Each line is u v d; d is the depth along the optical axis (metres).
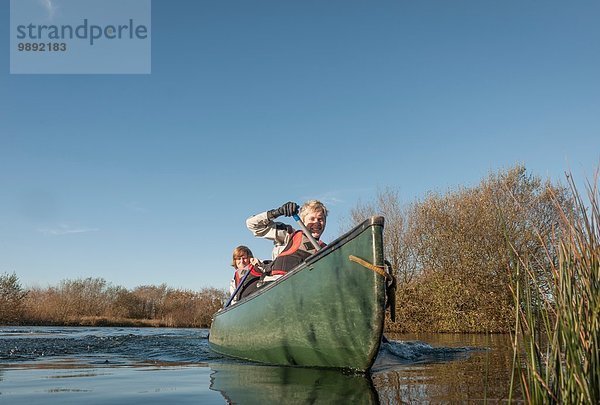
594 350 1.67
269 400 2.30
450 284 15.73
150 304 32.28
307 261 3.62
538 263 2.01
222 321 5.45
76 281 31.00
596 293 1.71
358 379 3.03
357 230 3.22
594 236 1.79
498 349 5.99
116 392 2.57
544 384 1.69
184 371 3.59
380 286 3.10
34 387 2.76
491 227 15.22
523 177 15.15
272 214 4.64
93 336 10.73
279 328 3.92
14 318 25.38
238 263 6.18
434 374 3.24
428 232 17.50
